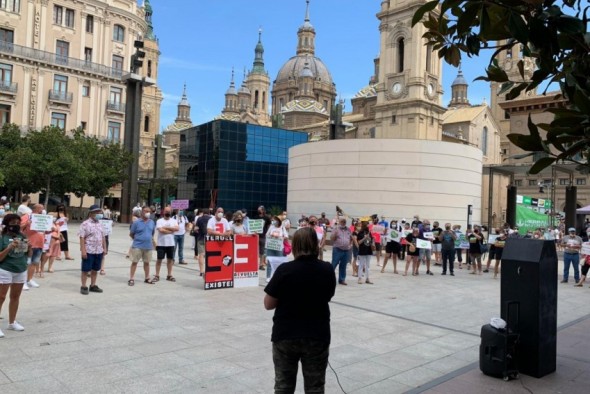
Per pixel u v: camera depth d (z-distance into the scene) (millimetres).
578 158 3641
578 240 17312
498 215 70250
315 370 4211
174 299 11164
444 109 66125
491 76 3785
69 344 7371
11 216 7809
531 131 3277
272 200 59469
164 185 54062
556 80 3381
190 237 33688
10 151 42594
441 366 7074
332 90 128000
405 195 32312
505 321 6848
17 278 7906
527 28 2916
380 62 67438
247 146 57562
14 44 51812
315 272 4246
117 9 59875
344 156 33719
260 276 15594
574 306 12617
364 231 15320
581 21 2814
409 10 63438
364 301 12062
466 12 3133
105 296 11164
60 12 55500
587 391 6090
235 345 7633
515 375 6520
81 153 43719
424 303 12125
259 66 138875
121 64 61031
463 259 26281
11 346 7172
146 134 92750
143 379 6055
